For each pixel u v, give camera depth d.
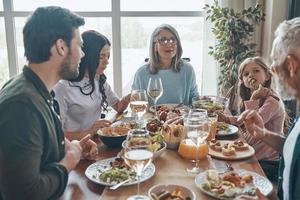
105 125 1.73
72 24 1.05
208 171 1.21
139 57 4.34
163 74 2.64
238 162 1.38
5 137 0.90
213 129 1.61
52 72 1.07
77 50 1.09
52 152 1.06
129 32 4.26
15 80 1.03
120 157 1.34
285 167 1.16
